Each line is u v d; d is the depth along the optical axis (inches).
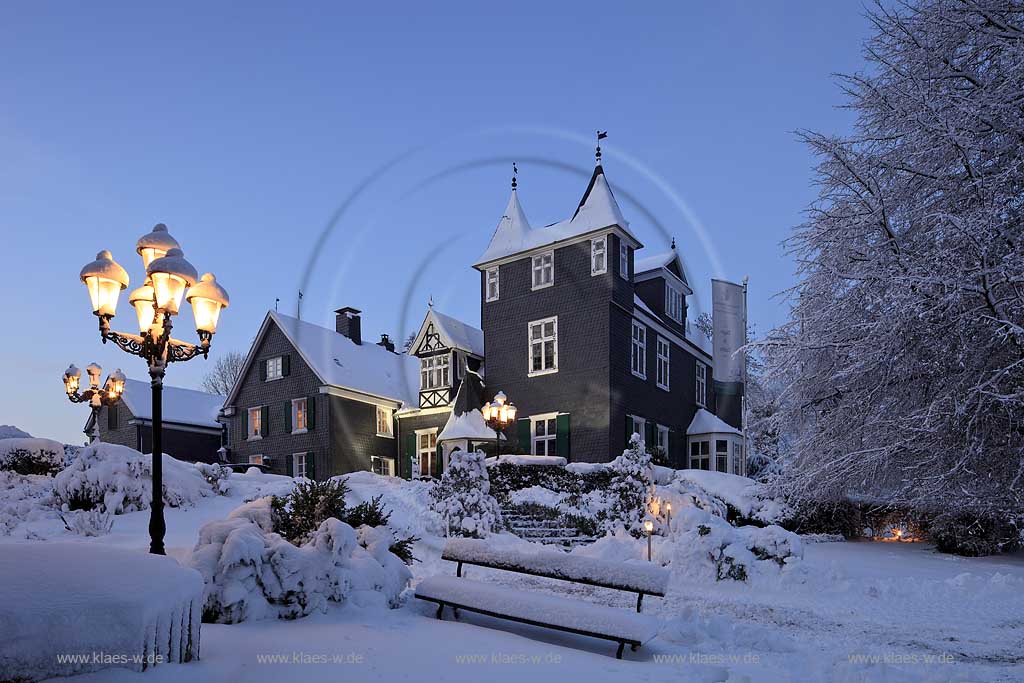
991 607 301.4
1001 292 448.5
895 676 181.2
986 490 458.3
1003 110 477.7
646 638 191.6
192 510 554.3
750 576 354.6
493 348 958.4
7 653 111.4
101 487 540.1
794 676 181.3
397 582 249.4
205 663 152.3
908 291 440.8
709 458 1038.4
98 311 275.6
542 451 893.8
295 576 211.9
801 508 590.6
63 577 127.6
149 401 1312.7
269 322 1186.6
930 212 490.9
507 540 504.1
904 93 508.4
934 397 475.5
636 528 512.7
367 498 607.2
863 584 341.1
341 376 1130.0
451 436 933.2
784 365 540.7
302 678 150.3
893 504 545.0
